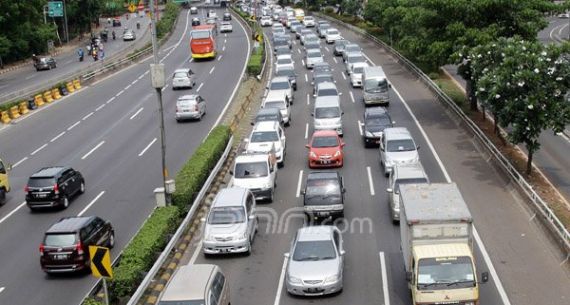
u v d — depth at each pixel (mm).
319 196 27250
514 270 22078
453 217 19219
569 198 28781
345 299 20797
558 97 30125
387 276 22219
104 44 105500
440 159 34938
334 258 21516
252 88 55125
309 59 66125
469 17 40906
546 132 40906
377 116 38812
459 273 18594
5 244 26938
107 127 45969
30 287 22875
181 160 37000
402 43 60094
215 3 164750
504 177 31047
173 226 25578
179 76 57594
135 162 37312
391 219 27234
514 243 24188
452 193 20891
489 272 21984
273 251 24969
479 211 27453
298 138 41156
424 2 42781
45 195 29844
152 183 33438
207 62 73375
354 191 30859
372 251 24297
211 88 57844
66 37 111688
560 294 20328
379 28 90062
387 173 32312
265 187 29812
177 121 46688
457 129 40812
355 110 47562
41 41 92750
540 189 29844
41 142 42906
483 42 39312
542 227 24938
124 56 78000
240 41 90625
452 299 18359
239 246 24328
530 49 31141
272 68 67812
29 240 27188
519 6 40375
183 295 17797
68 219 24703
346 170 34125
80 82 62219
